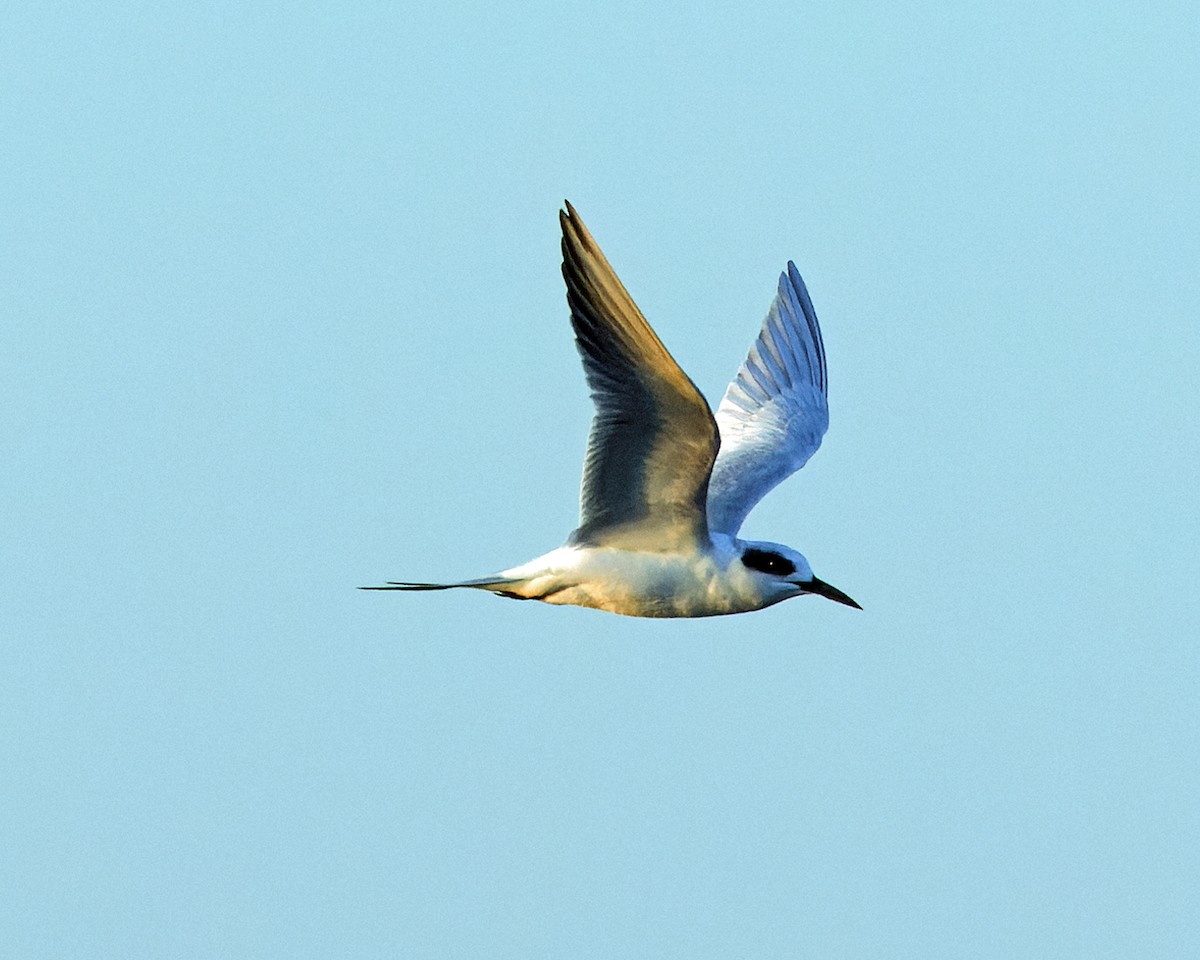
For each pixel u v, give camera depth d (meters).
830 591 15.95
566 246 13.52
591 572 15.30
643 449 14.52
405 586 15.34
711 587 15.52
